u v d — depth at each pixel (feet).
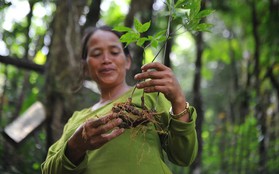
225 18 26.81
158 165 7.79
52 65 13.97
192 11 8.04
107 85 8.61
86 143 7.34
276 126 20.24
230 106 20.72
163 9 17.81
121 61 8.70
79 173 7.82
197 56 18.79
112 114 7.22
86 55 9.20
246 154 18.61
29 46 18.79
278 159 18.25
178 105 7.55
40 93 18.65
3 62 15.29
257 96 20.80
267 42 22.99
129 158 7.69
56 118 13.71
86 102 14.38
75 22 14.37
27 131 13.69
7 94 19.74
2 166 14.99
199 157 16.69
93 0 16.88
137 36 7.96
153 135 7.95
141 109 7.94
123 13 25.36
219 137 19.26
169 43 16.40
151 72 7.44
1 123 17.89
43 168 8.30
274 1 22.57
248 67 21.57
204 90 32.50
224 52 29.71
